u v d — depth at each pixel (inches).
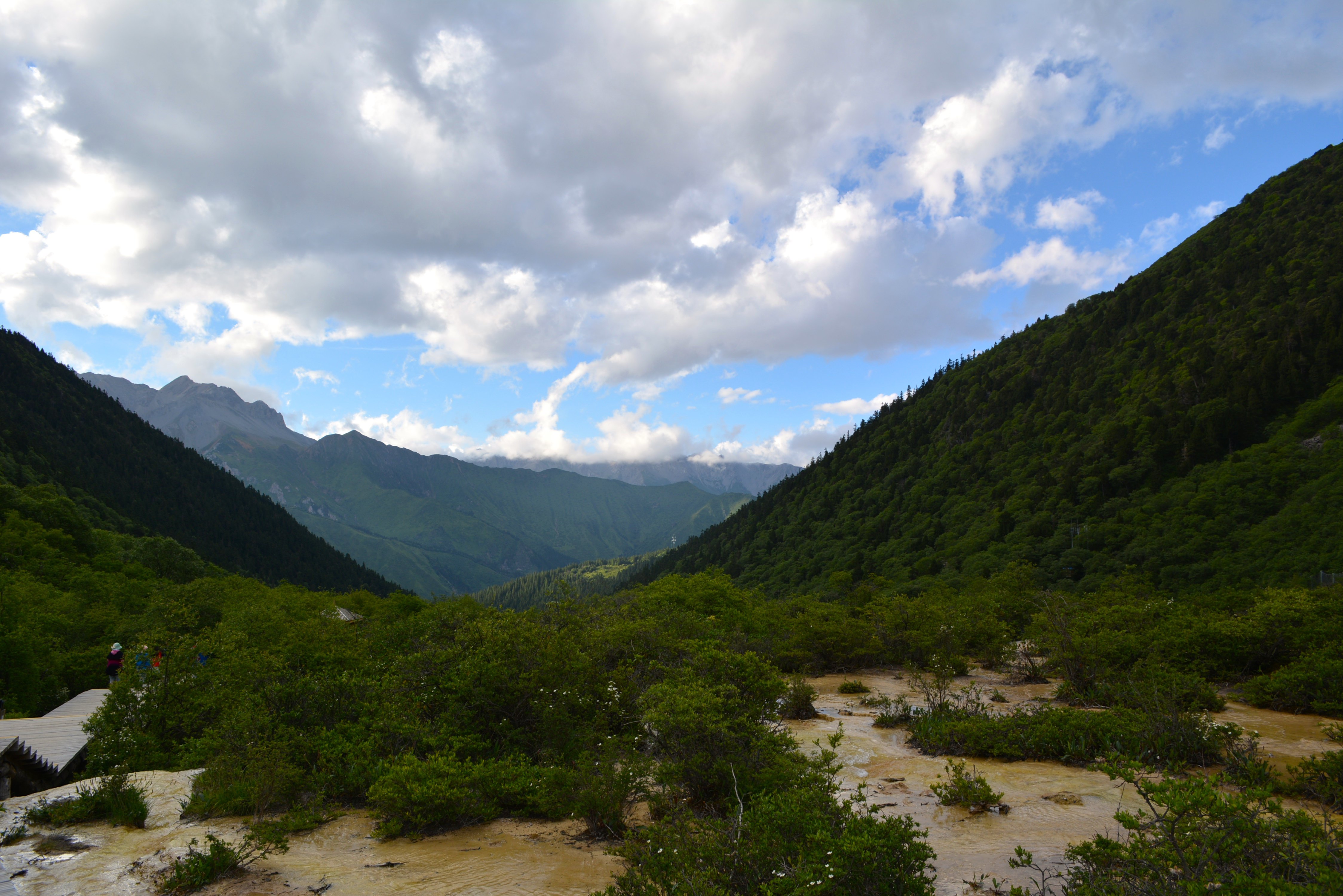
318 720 397.1
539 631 432.5
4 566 1464.1
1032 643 677.3
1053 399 4033.0
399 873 236.2
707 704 302.8
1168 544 2242.9
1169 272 4468.5
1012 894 185.5
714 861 200.1
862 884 175.3
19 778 395.2
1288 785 288.4
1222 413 2802.7
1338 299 2965.1
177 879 225.3
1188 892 150.7
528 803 309.0
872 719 518.6
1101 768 348.8
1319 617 559.5
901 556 3452.3
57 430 4028.1
